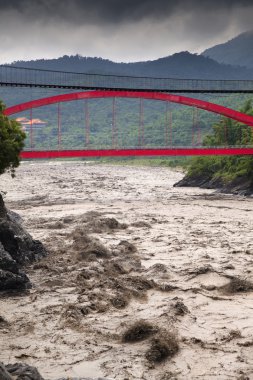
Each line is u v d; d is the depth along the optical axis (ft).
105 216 214.28
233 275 120.98
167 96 307.78
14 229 133.59
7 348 81.30
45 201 272.72
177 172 529.45
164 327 88.17
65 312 95.96
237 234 173.78
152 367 74.84
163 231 179.93
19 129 172.14
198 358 77.77
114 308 99.81
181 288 111.65
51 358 77.87
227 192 327.88
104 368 74.59
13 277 108.27
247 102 473.26
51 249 147.02
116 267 127.03
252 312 97.50
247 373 73.00
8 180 422.00
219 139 455.22
